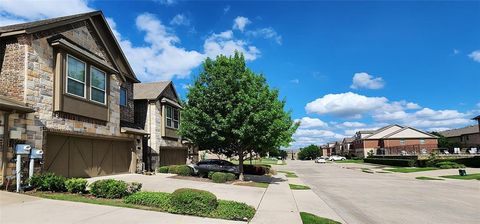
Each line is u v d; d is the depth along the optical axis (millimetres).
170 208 9500
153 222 8109
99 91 16828
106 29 19328
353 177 29125
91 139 16641
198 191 9922
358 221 10133
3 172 11188
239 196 14211
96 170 17000
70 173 14922
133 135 20438
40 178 11664
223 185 18000
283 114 23359
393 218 10664
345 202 14086
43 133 13023
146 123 24328
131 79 22172
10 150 11523
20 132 11883
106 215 8492
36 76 12867
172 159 28250
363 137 84938
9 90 12500
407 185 21891
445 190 18891
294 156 151750
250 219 9539
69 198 10461
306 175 31797
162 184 16141
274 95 21344
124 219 8211
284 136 23031
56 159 14008
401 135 74875
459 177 27312
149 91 25828
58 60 13898
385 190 18875
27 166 12117
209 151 24562
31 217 7918
